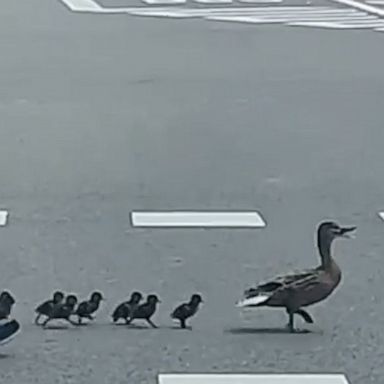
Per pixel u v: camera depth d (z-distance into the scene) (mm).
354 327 8195
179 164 13648
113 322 8281
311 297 8078
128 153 14195
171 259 9883
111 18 26688
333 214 11523
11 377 7301
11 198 11992
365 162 13867
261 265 9711
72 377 7312
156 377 7324
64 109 16812
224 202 11969
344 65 20859
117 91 18250
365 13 28234
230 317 8375
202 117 16438
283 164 13711
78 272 9469
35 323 8234
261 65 20766
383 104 17516
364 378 7340
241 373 7391
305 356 7676
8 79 19156
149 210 11594
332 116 16625
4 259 9828
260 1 30156
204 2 29906
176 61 21062
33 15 27094
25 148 14352
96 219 11219
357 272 9508
